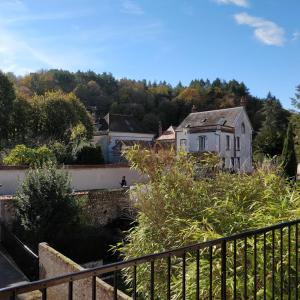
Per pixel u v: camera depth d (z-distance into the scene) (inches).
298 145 1128.2
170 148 278.7
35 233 387.9
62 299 259.6
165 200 229.0
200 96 2336.4
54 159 612.1
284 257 140.3
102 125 1796.3
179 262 186.5
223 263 90.3
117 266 70.1
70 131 1023.6
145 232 225.6
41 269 309.4
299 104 1246.3
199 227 197.3
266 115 1950.1
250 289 142.4
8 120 1122.7
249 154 1344.7
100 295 219.6
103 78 2608.3
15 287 56.7
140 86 2586.1
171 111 2288.4
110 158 1599.4
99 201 489.7
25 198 398.9
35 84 2144.4
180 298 154.3
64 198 409.7
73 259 398.6
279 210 174.9
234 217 196.4
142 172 262.2
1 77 1125.7
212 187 241.3
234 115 1326.3
